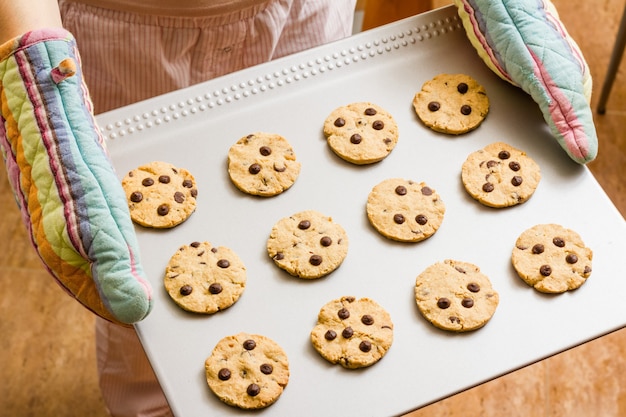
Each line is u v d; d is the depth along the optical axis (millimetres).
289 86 1140
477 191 1084
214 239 1065
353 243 1065
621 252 1061
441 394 993
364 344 1006
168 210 1067
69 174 974
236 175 1090
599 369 1596
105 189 981
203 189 1089
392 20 1614
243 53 1211
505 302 1036
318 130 1123
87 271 987
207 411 988
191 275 1041
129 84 1214
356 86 1146
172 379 1000
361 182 1099
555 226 1071
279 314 1030
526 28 1101
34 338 1630
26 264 1680
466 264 1054
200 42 1179
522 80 1105
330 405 989
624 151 1786
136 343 1339
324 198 1089
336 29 1276
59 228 967
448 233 1072
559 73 1092
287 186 1089
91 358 1622
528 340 1017
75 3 1154
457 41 1173
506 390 1583
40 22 1017
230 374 996
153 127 1109
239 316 1030
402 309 1034
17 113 990
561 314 1030
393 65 1159
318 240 1061
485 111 1130
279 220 1075
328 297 1039
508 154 1108
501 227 1075
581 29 1928
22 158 986
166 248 1061
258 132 1115
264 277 1049
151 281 1044
